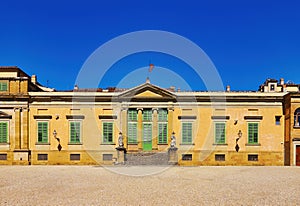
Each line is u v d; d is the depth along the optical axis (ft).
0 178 92.68
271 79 188.65
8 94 144.36
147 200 61.36
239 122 146.72
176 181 86.63
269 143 146.30
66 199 62.28
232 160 145.59
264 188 75.41
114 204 58.13
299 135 138.62
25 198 63.26
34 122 146.41
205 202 59.82
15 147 144.36
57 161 145.69
